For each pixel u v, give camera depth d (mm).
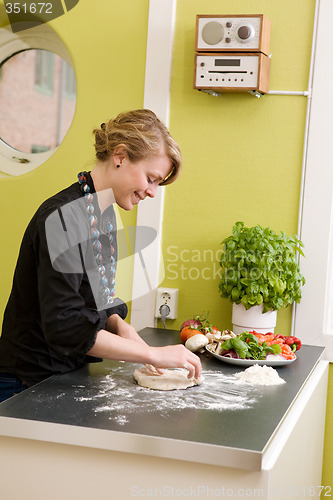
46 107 6367
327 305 2324
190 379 1650
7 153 2689
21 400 1491
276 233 2340
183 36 2389
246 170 2355
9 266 2572
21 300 1678
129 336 1807
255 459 1224
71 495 1356
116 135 1650
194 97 2385
